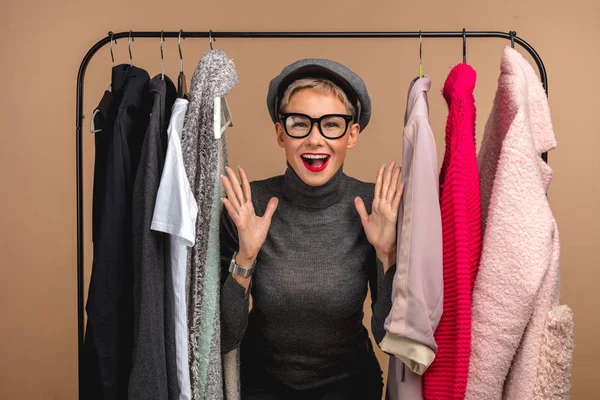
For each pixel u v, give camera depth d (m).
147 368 1.25
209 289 1.36
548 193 2.49
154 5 2.46
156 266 1.27
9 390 2.57
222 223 1.51
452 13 2.44
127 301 1.32
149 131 1.28
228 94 2.47
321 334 1.47
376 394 1.57
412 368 1.27
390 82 2.46
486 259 1.23
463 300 1.21
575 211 2.49
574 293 2.51
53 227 2.54
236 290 1.40
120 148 1.29
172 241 1.31
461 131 1.24
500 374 1.23
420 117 1.28
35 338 2.56
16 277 2.55
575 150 2.47
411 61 2.46
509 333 1.22
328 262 1.44
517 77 1.26
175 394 1.32
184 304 1.31
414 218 1.24
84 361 1.34
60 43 2.47
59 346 2.57
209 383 1.38
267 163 2.49
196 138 1.33
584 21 2.43
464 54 1.51
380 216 1.37
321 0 2.46
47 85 2.48
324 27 2.46
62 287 2.55
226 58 1.36
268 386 1.54
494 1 2.43
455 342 1.22
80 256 1.54
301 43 2.46
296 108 1.39
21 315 2.56
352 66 2.46
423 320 1.22
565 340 1.22
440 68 2.46
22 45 2.47
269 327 1.49
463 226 1.21
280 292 1.43
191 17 2.46
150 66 2.46
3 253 2.54
